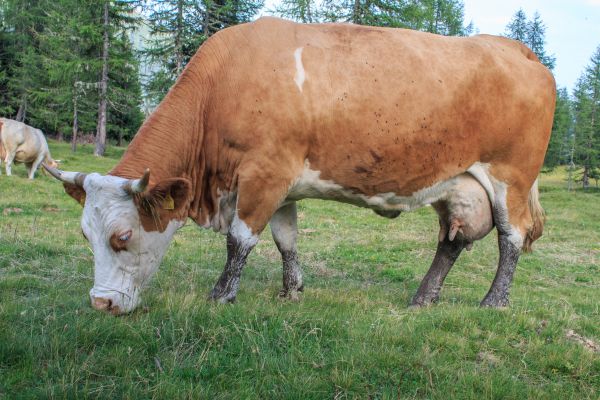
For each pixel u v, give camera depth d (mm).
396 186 5145
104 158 30266
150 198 4234
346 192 5133
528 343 4277
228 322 4008
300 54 4730
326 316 4441
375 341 3992
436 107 4945
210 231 10672
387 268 8531
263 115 4598
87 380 3143
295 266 5684
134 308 4352
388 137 4867
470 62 5121
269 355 3627
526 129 5344
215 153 4828
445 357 3881
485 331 4488
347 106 4734
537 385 3672
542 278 8586
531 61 5645
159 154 4629
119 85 38094
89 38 33281
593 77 47062
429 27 37250
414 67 4926
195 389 3133
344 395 3273
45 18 40500
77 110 35781
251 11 32469
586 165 43812
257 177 4664
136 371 3289
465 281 7766
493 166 5383
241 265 4867
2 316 3928
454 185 5383
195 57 4883
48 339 3555
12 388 3059
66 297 4645
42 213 11695
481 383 3506
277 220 5582
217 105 4738
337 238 11172
